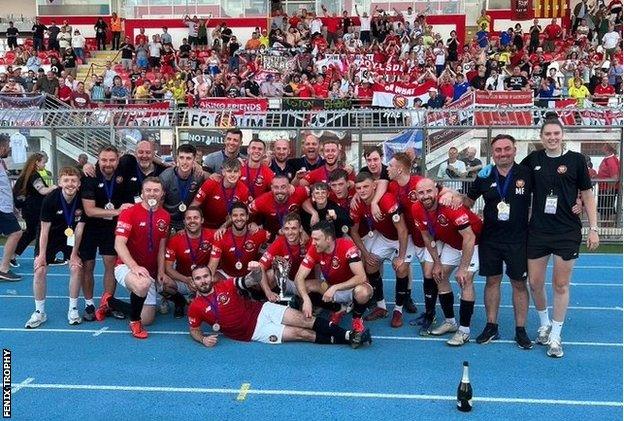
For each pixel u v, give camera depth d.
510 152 6.43
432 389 5.88
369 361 6.55
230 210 7.54
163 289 7.83
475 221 6.89
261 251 7.62
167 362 6.52
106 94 22.11
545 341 7.01
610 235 12.55
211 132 12.76
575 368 6.37
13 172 13.34
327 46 26.47
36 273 7.61
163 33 27.00
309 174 7.89
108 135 13.52
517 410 5.47
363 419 5.30
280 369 6.33
